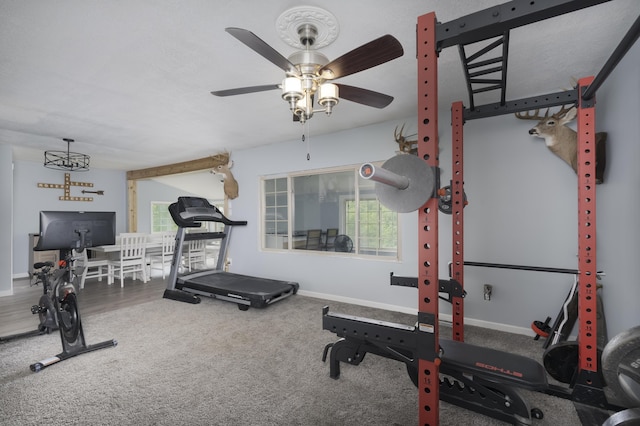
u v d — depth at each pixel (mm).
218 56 2162
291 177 4703
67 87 2645
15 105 3053
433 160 1230
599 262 2564
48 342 2850
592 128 1871
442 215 3412
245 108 3193
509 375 1614
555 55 2211
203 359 2500
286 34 1886
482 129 3227
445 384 1950
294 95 1819
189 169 6062
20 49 2045
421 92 1254
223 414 1820
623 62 2262
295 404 1918
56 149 5023
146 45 2016
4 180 4512
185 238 4469
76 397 1978
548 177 2926
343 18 1751
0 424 1721
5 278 4512
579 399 1894
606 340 2486
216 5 1633
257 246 5012
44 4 1608
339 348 2176
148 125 3760
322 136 4301
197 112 3299
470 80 2027
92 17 1726
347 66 1738
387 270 3801
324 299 4258
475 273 3260
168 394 2016
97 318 3488
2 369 2340
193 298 4043
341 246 4703
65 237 2693
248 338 2922
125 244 5090
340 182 4867
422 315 1308
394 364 2438
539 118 2869
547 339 2635
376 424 1741
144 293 4621
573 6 1020
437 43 1247
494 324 3162
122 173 7410
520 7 1074
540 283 2971
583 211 1893
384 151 3797
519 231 3055
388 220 4242
